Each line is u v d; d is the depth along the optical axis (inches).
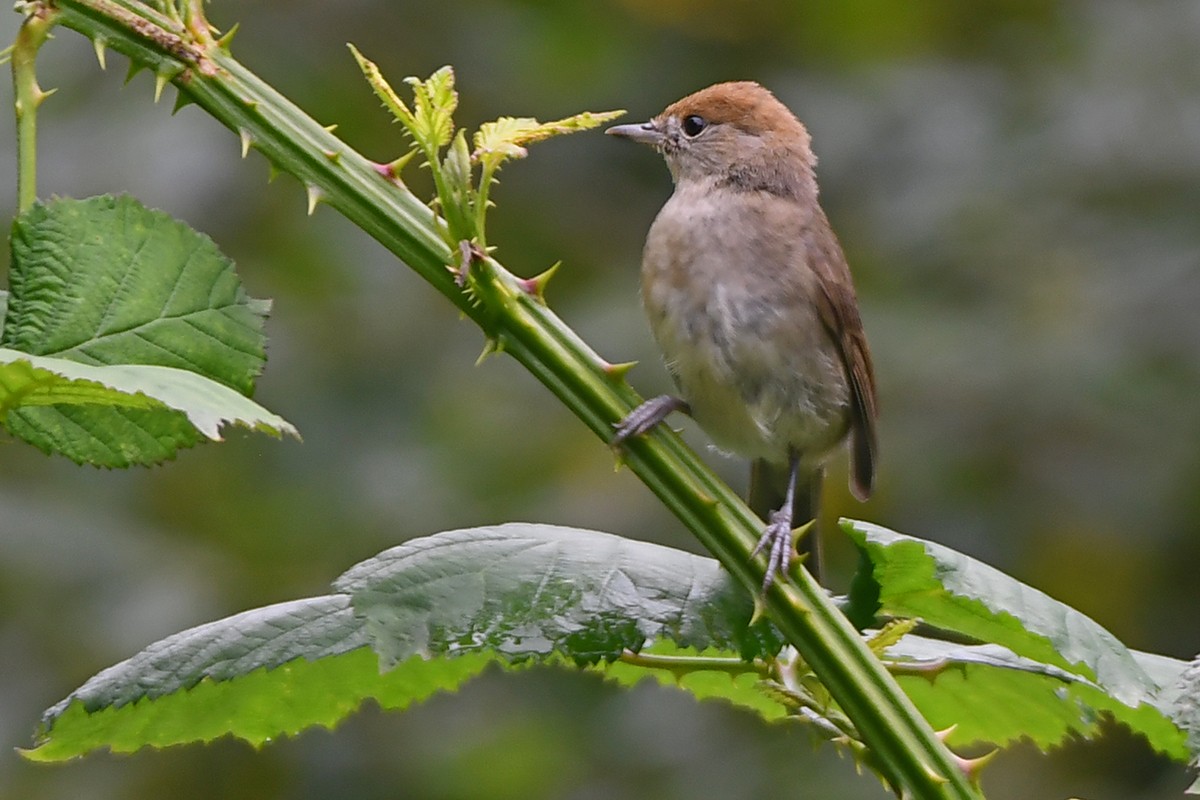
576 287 525.7
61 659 421.4
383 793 440.8
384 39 535.2
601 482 470.3
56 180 470.0
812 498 326.3
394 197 159.0
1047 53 534.3
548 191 544.7
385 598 152.3
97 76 490.3
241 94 157.0
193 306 154.4
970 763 147.4
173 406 120.6
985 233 497.0
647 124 334.6
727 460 457.4
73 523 441.4
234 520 460.4
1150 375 467.8
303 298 499.5
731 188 321.1
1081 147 503.2
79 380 123.2
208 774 433.7
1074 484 458.6
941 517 459.5
